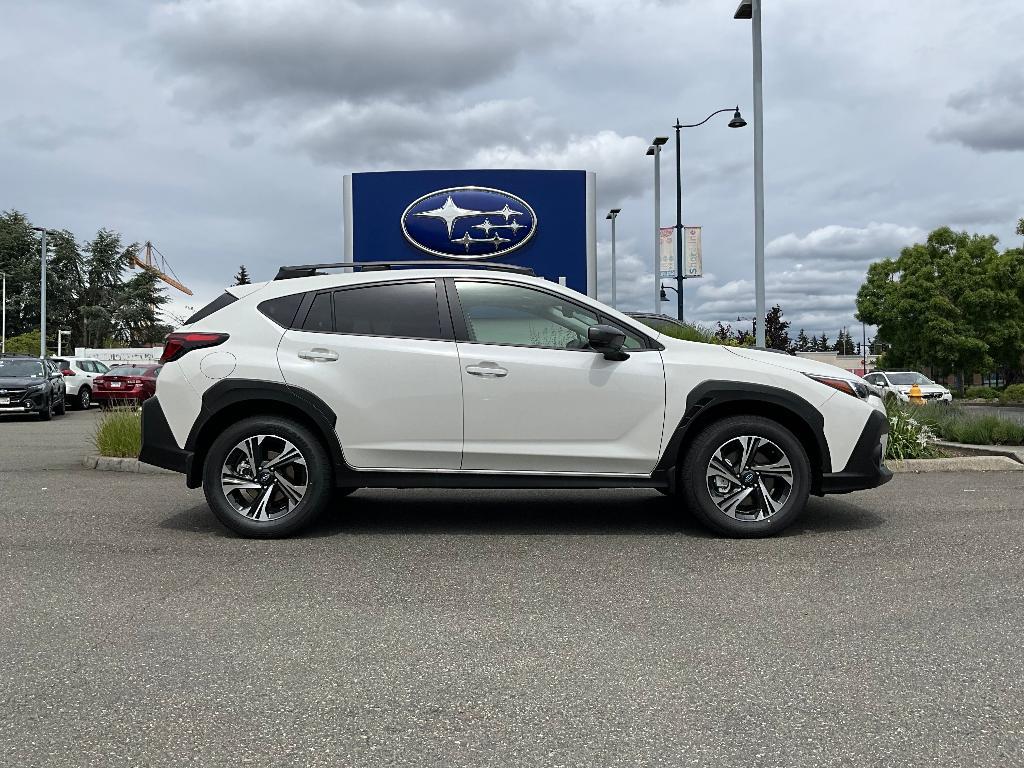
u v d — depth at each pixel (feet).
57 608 13.99
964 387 179.73
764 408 19.45
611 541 18.85
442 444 19.21
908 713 9.80
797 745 9.05
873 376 100.42
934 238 154.10
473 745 9.11
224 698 10.36
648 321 42.83
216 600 14.46
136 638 12.53
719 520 18.93
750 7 55.77
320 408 19.08
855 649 11.89
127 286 334.85
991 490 25.11
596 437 19.16
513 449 19.16
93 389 81.51
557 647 12.10
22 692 10.55
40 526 20.48
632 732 9.39
